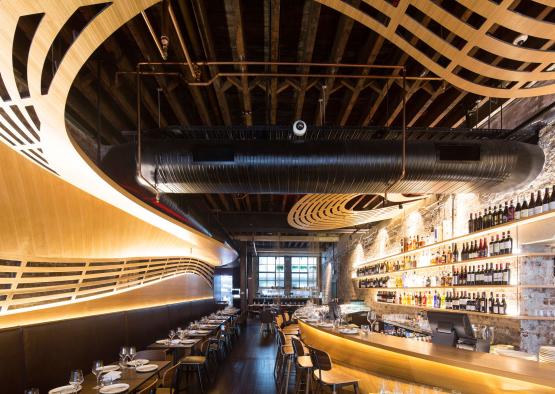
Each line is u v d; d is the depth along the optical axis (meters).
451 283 6.64
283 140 5.18
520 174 5.05
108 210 5.79
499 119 5.88
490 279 5.35
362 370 4.70
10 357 4.11
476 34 2.51
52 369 4.79
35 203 4.25
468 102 5.58
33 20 3.58
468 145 5.05
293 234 18.41
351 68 5.02
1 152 3.69
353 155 5.06
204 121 5.98
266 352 10.34
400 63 4.59
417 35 2.67
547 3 2.27
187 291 12.97
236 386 6.99
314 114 6.77
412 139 5.43
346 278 16.78
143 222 7.17
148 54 4.38
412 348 3.74
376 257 12.26
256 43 4.88
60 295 5.23
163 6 3.09
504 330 5.35
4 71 2.11
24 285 4.48
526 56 2.69
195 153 5.11
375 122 6.73
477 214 6.23
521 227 4.97
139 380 4.16
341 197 7.88
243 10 4.29
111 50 4.32
